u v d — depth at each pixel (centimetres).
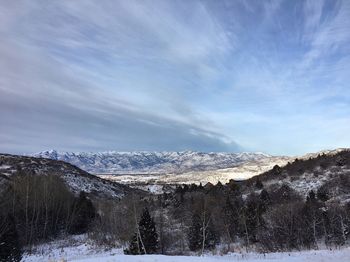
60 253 5419
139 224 4762
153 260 2261
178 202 8056
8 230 3956
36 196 7775
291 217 5278
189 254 5069
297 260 3022
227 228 5772
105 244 6194
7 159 12794
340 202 6925
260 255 4066
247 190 9619
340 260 2756
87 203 9006
